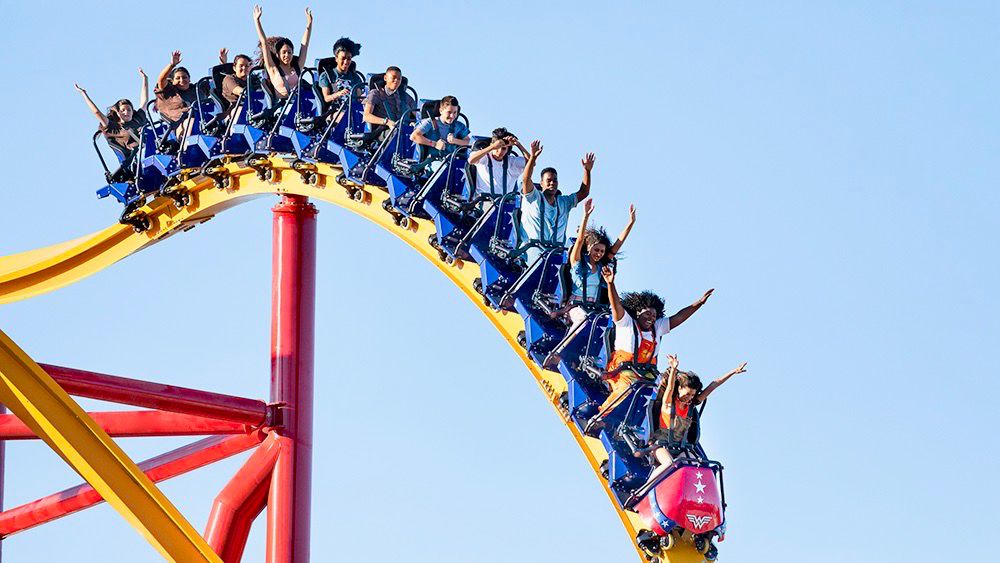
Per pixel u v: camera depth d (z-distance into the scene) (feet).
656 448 92.02
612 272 96.43
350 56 108.68
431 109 104.22
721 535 92.38
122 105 123.34
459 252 101.71
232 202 120.67
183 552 100.01
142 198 122.11
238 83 114.62
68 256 130.31
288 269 121.90
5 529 121.80
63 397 99.25
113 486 99.30
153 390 116.57
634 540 93.56
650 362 95.40
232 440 121.08
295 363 121.39
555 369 97.66
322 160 109.19
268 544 119.44
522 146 102.53
